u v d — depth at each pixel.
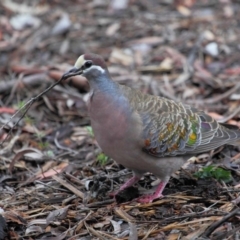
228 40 17.73
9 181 12.01
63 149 13.27
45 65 16.88
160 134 10.52
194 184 11.22
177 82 15.94
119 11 19.81
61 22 18.61
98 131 10.45
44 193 11.34
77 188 11.41
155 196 10.75
